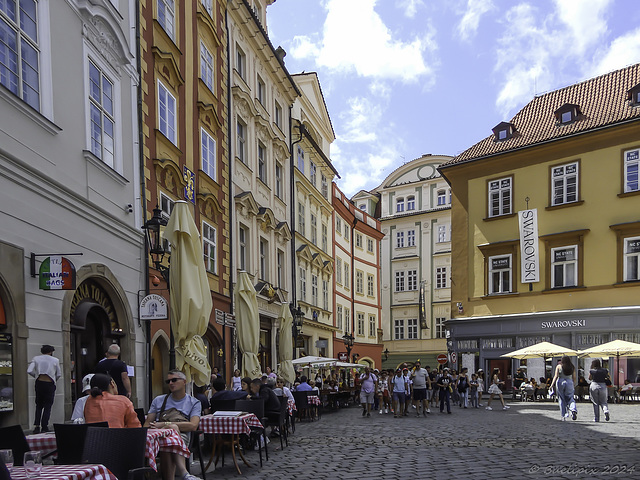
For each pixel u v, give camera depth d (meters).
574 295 27.52
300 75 35.75
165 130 16.19
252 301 17.27
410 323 53.38
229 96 22.05
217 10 21.44
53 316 9.91
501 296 29.81
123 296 12.90
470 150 32.47
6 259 8.59
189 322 11.15
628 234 26.31
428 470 8.40
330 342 37.84
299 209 32.19
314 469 8.70
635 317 25.55
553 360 27.66
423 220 53.88
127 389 8.62
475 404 22.75
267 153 26.91
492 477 7.75
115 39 13.05
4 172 8.61
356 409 24.52
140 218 14.14
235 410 9.63
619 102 28.50
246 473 8.45
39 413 8.78
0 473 3.36
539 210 29.19
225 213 20.95
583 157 28.11
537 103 32.81
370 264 49.25
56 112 10.42
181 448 6.49
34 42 9.86
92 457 5.06
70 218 10.70
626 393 23.75
